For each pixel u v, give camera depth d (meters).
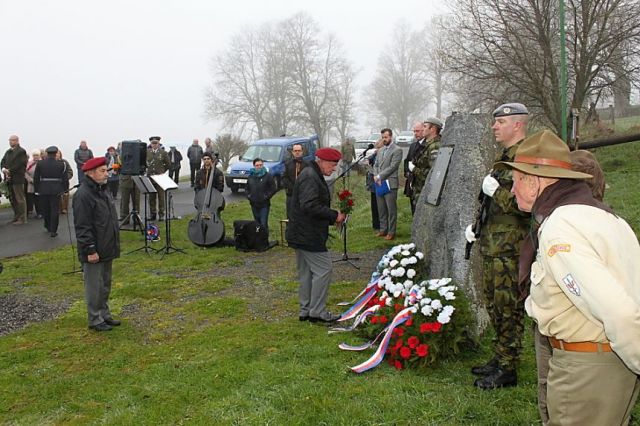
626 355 1.95
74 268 8.99
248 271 8.52
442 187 5.48
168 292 7.40
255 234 10.00
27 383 4.65
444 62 16.41
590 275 2.01
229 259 9.35
